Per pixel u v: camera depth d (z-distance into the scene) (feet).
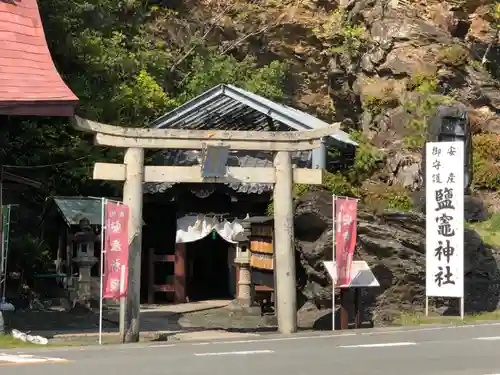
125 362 34.04
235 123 85.30
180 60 103.09
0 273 52.85
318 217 62.75
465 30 103.30
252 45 112.06
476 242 65.92
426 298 59.57
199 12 110.52
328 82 111.65
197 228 81.30
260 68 110.42
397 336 45.98
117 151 80.84
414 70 96.07
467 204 80.28
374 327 54.75
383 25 100.83
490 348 38.50
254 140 50.60
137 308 47.83
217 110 81.87
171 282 84.02
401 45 98.12
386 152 90.17
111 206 45.11
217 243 94.73
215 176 49.78
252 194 80.33
